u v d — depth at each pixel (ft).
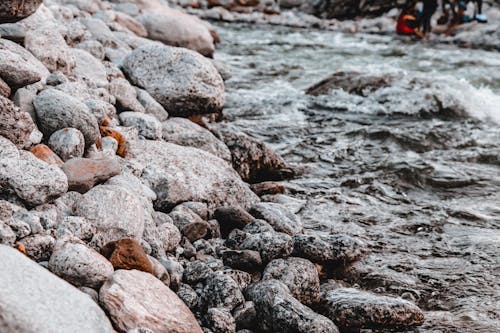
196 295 14.94
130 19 38.96
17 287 11.43
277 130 31.07
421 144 29.91
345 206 22.79
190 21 41.24
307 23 71.61
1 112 15.70
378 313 15.06
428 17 63.05
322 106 35.65
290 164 26.78
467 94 36.32
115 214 15.25
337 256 18.21
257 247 16.85
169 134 23.67
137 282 13.39
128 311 12.70
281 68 45.88
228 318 14.20
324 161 27.53
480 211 22.86
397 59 51.44
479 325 15.57
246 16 72.54
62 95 17.94
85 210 15.19
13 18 18.61
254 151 24.98
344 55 52.54
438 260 18.99
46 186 14.58
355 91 36.81
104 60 28.76
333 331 14.29
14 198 14.44
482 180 25.90
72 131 17.52
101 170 16.69
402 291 17.21
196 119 26.20
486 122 33.71
